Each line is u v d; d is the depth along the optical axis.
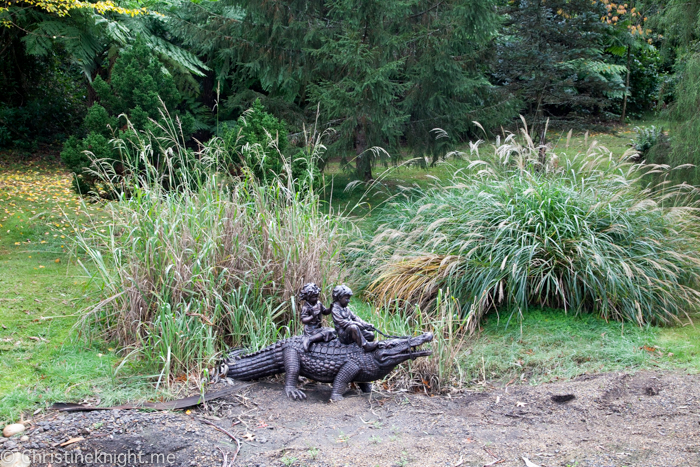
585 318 5.53
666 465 2.94
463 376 4.73
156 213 4.95
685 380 4.18
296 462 3.10
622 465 2.97
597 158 6.77
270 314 4.89
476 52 10.16
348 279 6.55
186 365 4.29
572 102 10.95
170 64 13.91
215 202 5.25
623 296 5.49
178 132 7.91
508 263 5.62
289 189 5.68
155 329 4.39
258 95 10.35
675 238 6.02
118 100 8.00
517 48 10.70
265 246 5.20
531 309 5.79
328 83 9.19
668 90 9.15
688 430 3.35
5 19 12.23
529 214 5.99
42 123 15.55
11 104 15.67
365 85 8.62
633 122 17.48
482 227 6.02
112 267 5.18
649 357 4.73
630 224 5.99
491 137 11.62
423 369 4.64
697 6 8.00
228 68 10.59
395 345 4.10
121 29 13.38
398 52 9.69
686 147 7.77
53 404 3.68
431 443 3.34
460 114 10.02
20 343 4.59
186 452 3.20
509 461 3.09
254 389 4.20
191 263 4.82
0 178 11.36
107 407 3.68
